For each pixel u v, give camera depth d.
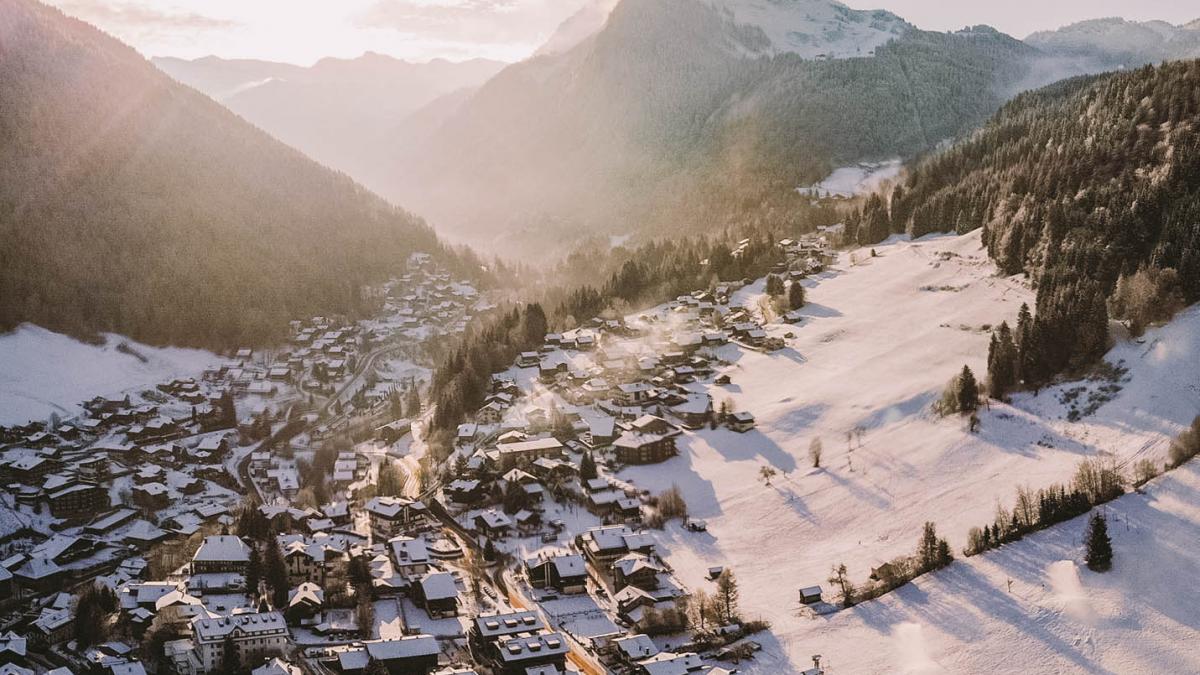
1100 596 169.75
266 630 160.88
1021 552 183.25
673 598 183.25
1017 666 159.12
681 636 173.25
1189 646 157.88
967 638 166.12
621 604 179.00
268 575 181.50
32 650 169.12
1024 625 166.75
